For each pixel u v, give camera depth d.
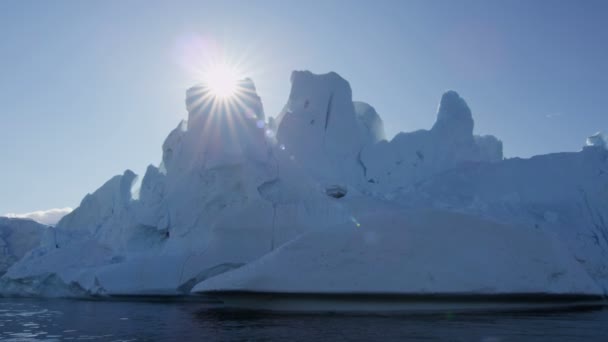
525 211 27.41
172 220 28.88
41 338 11.25
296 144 31.86
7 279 32.12
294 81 34.34
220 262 25.48
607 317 14.31
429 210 17.47
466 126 34.28
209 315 16.22
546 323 12.73
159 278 25.34
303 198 28.11
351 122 33.97
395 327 11.93
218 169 28.45
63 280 29.44
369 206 26.20
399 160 33.69
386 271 15.35
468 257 16.11
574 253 24.45
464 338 10.22
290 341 9.99
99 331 12.37
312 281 15.20
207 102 31.11
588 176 29.06
